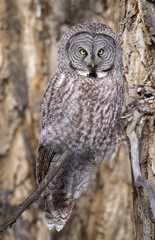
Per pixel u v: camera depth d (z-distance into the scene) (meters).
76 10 21.19
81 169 13.00
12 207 20.89
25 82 21.94
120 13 11.31
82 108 12.06
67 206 13.14
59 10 21.58
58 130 12.28
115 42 11.80
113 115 12.05
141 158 10.41
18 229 20.44
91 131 12.21
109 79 11.95
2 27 22.23
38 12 22.09
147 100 10.43
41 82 21.98
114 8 20.41
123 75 11.70
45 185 9.41
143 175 10.41
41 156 12.57
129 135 10.38
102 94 11.98
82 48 12.06
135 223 10.75
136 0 10.76
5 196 20.94
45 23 22.12
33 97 21.80
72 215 20.48
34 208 20.34
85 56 12.00
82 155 12.66
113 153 12.54
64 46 12.34
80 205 20.41
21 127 21.58
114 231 20.38
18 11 22.50
